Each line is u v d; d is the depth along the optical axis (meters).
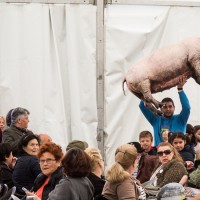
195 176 13.38
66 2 17.33
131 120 17.31
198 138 16.81
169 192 11.72
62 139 17.36
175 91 17.33
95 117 17.30
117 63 17.22
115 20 17.23
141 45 17.23
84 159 12.01
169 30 17.33
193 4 17.36
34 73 17.36
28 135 14.73
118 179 12.48
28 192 12.84
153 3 17.31
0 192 13.73
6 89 17.42
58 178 12.91
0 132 17.45
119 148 12.82
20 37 17.41
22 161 14.48
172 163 13.77
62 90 17.39
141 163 15.29
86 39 17.27
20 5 17.41
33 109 17.39
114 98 17.23
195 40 16.56
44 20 17.38
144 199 12.72
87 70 17.27
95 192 12.90
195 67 16.48
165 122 16.66
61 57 17.42
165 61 16.53
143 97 16.67
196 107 17.41
